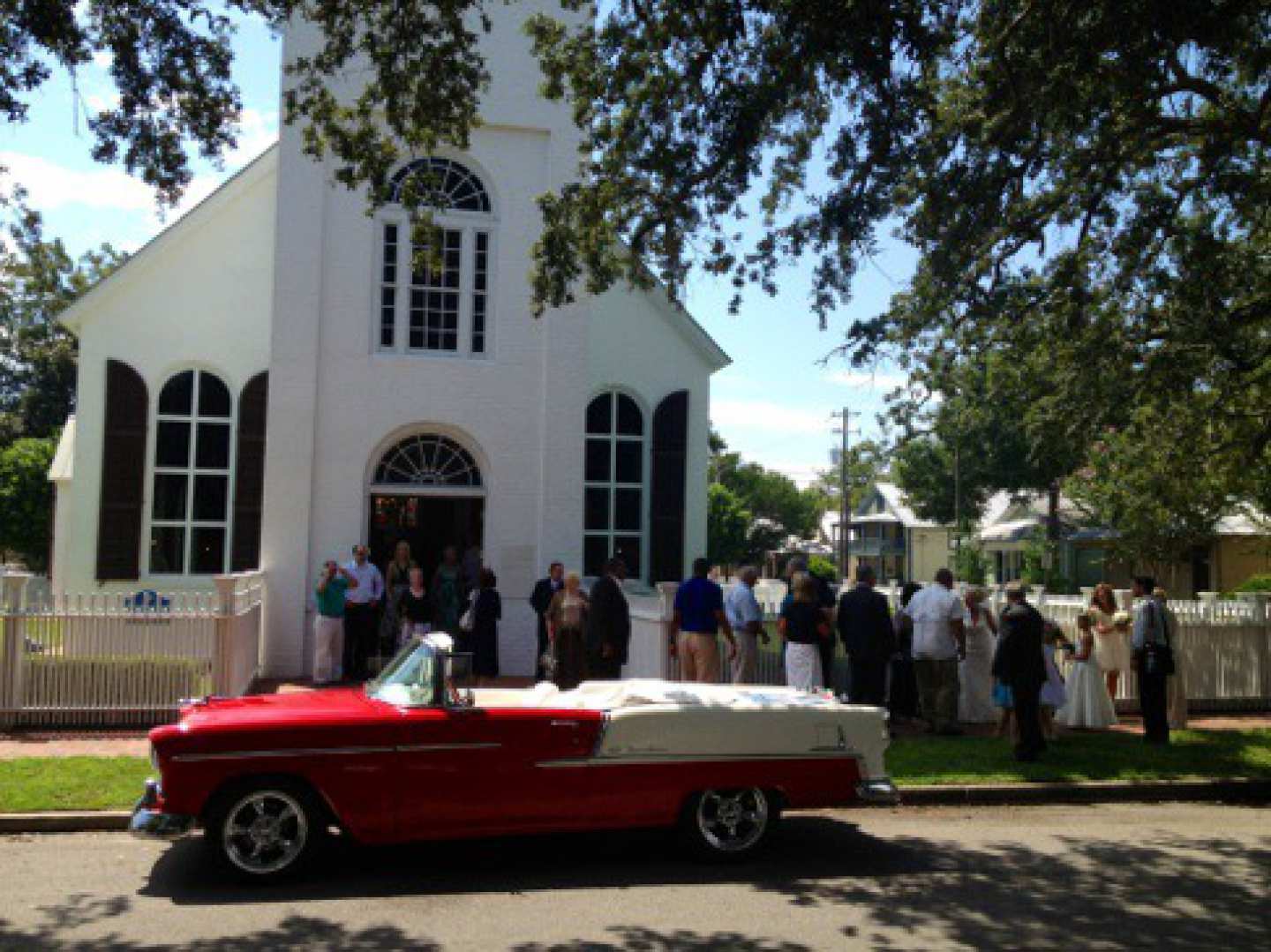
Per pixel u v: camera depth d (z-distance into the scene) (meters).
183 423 16.97
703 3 8.86
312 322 15.26
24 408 43.56
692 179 9.53
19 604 11.20
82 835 7.85
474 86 10.03
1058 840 8.26
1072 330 10.95
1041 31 8.86
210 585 16.78
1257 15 9.24
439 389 15.86
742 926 5.88
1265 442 13.84
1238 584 32.19
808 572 11.77
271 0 9.51
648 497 18.47
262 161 17.17
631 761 7.00
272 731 6.46
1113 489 18.02
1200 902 6.57
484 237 16.39
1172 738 12.45
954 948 5.59
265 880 6.54
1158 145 11.10
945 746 11.50
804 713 7.34
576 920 5.94
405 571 14.94
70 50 8.93
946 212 9.71
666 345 18.72
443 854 7.40
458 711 6.73
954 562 42.66
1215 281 11.56
